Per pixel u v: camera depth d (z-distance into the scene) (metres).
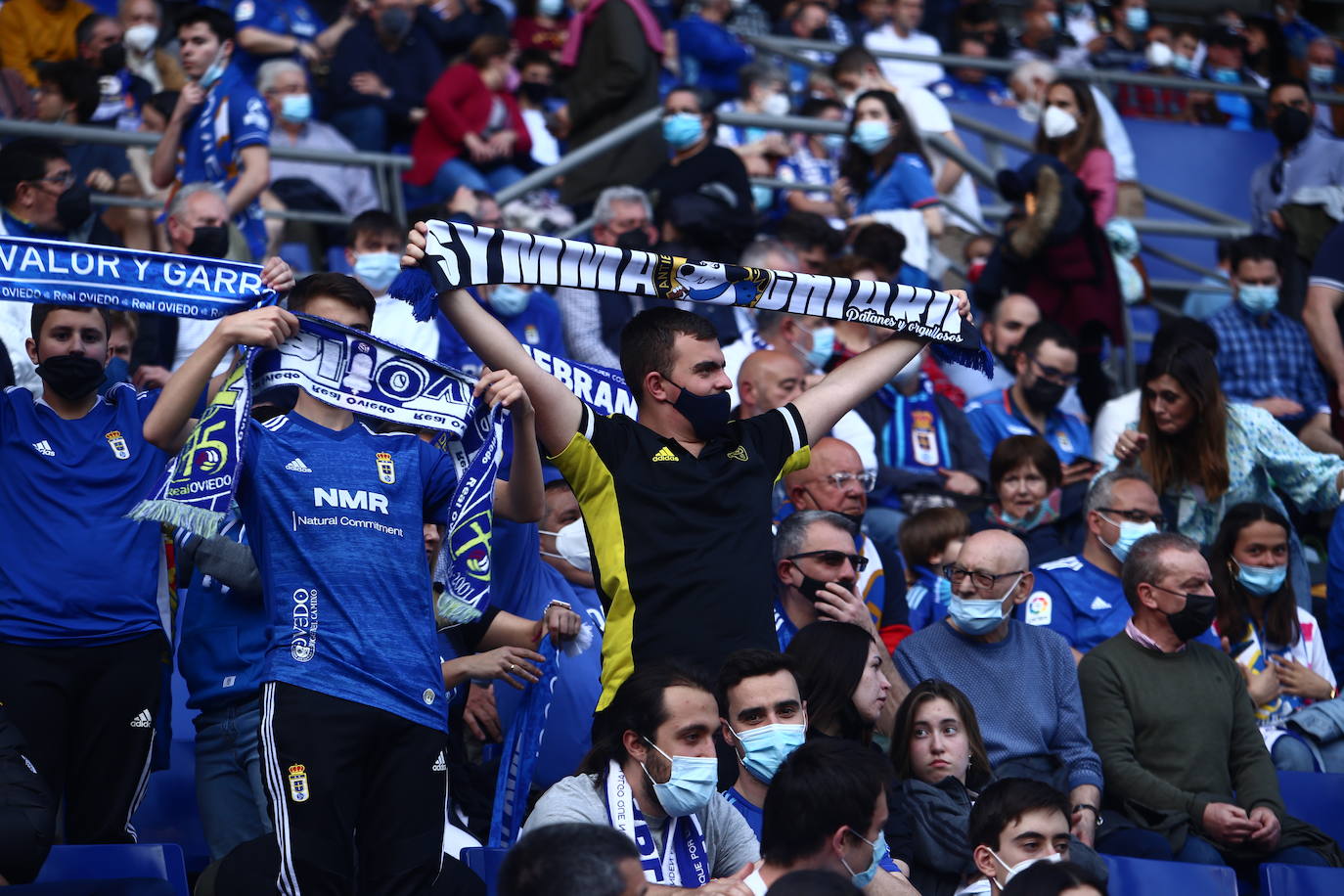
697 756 14.41
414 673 14.16
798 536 19.38
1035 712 19.69
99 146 29.66
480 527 14.80
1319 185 36.72
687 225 29.17
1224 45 48.97
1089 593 22.80
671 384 15.75
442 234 15.02
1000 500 25.47
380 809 13.95
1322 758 22.06
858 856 13.86
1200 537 25.23
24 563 17.02
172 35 37.62
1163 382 24.97
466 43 37.78
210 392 18.22
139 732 17.12
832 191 36.28
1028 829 15.75
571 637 17.45
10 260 15.56
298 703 13.69
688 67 41.78
